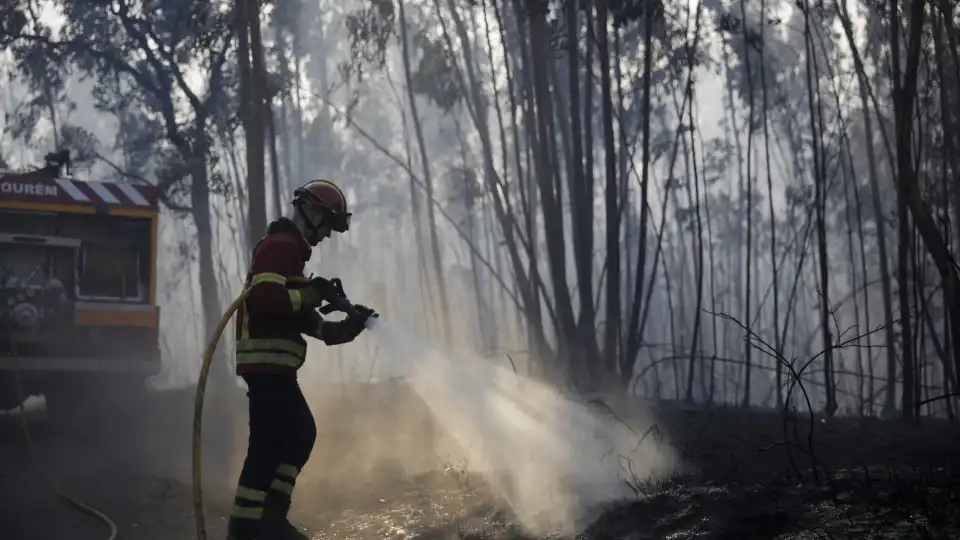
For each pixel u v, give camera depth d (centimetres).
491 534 626
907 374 1543
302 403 548
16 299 1284
